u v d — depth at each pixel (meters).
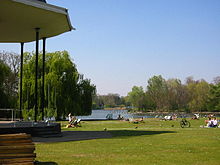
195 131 22.97
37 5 16.52
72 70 46.53
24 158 8.73
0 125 19.56
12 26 21.06
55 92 43.12
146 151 12.21
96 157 10.84
